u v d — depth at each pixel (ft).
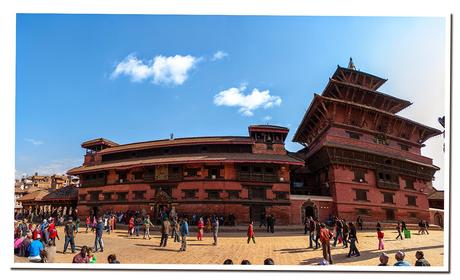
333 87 151.84
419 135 166.61
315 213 129.90
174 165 135.74
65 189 172.96
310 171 155.53
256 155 137.90
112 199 144.87
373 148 145.07
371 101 159.53
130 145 161.17
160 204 132.87
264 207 129.18
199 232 88.22
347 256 66.08
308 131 172.65
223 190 129.70
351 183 134.92
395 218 140.56
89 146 172.65
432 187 177.37
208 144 144.25
